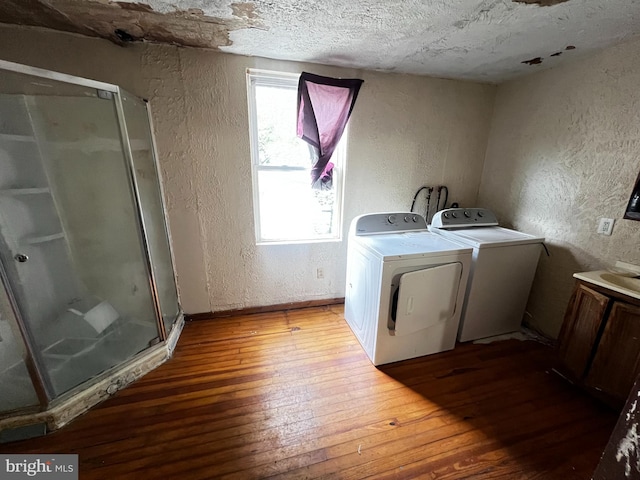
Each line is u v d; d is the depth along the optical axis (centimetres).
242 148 212
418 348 199
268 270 247
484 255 199
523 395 167
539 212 226
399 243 198
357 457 130
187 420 147
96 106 153
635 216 168
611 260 182
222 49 186
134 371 174
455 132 259
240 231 230
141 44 178
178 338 217
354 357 199
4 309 126
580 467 127
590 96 186
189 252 225
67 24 153
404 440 138
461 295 198
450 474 123
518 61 200
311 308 266
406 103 238
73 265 165
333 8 134
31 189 146
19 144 143
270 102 218
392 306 183
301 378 179
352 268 222
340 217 254
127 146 161
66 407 143
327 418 150
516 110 240
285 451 132
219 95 198
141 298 184
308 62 208
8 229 136
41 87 140
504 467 126
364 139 236
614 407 153
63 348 153
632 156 168
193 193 212
